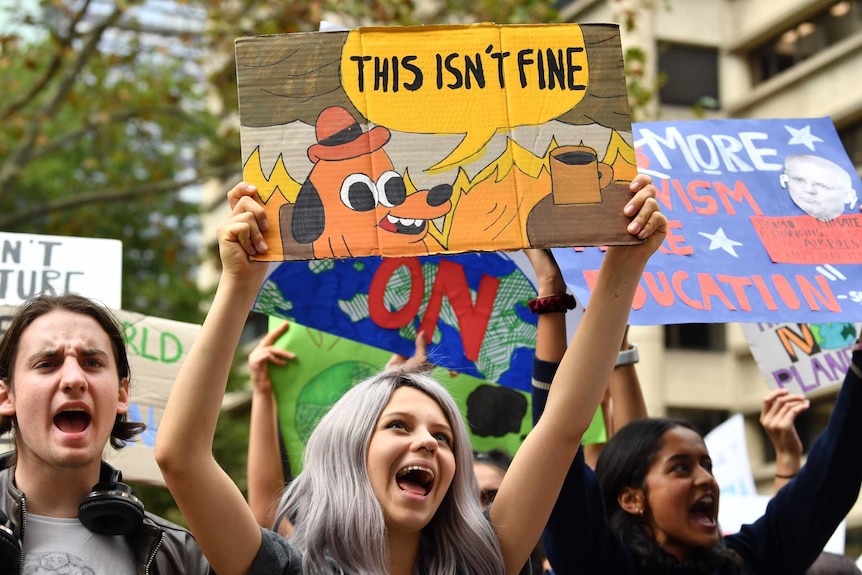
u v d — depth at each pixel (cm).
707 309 413
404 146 323
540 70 332
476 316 495
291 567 323
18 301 500
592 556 387
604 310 338
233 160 1525
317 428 353
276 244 312
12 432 373
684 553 423
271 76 324
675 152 452
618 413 486
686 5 1838
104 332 350
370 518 330
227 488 312
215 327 308
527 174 324
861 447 416
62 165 1747
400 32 331
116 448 372
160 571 336
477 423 533
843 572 499
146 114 1516
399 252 316
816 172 451
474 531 343
